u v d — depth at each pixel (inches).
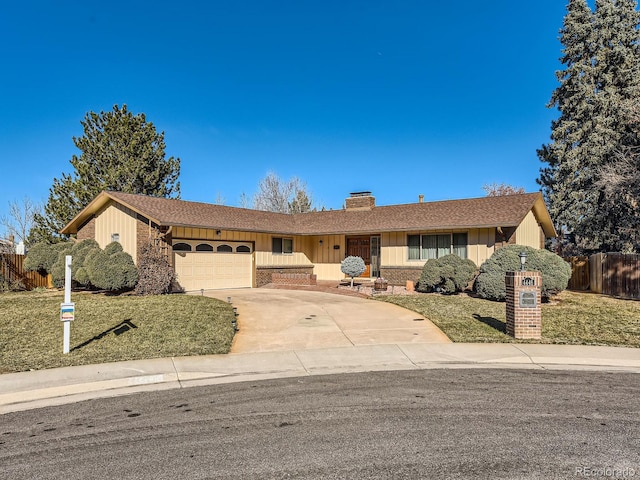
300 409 213.5
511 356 318.3
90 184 948.0
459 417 198.5
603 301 585.6
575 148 1067.9
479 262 677.3
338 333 392.8
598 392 236.2
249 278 796.6
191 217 703.1
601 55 1046.4
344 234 828.0
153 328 393.7
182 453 164.6
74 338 359.3
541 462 152.0
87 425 196.7
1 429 193.2
